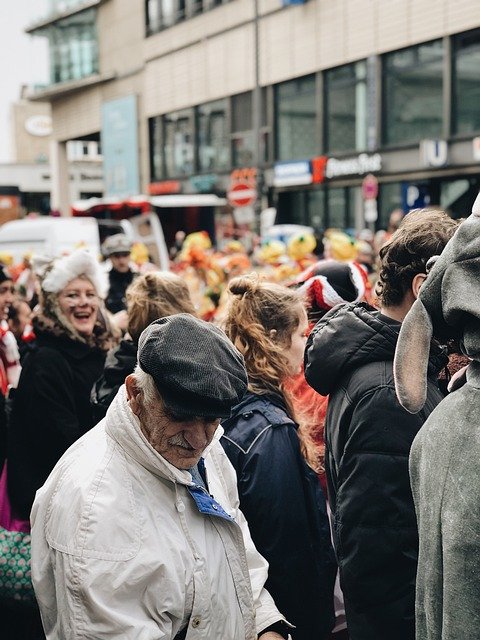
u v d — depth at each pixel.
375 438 2.08
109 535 1.79
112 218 25.58
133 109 35.03
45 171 55.56
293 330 2.69
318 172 24.41
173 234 29.09
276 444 2.46
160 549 1.81
